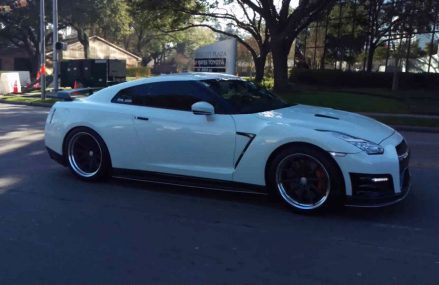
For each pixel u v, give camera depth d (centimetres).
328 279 372
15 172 724
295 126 515
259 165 532
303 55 3806
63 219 514
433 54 2880
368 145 488
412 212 533
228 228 485
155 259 412
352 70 3291
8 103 2297
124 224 498
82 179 664
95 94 671
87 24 4625
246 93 611
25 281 372
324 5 2422
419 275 379
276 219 510
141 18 3062
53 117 681
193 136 568
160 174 602
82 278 377
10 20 4606
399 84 2947
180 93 598
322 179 502
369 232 472
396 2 2888
